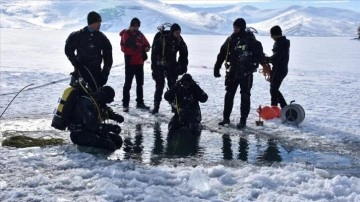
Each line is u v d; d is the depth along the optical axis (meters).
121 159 6.24
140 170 5.54
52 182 5.09
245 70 8.22
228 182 5.21
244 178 5.31
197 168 5.62
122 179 5.19
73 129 6.71
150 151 6.69
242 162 6.20
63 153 6.29
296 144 7.20
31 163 5.79
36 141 6.85
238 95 12.49
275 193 4.83
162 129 8.06
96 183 5.05
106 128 6.70
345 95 12.95
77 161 5.90
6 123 8.19
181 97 7.95
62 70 19.08
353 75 19.83
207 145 7.09
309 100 11.91
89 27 7.38
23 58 26.02
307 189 4.99
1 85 13.20
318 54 40.06
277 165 6.05
